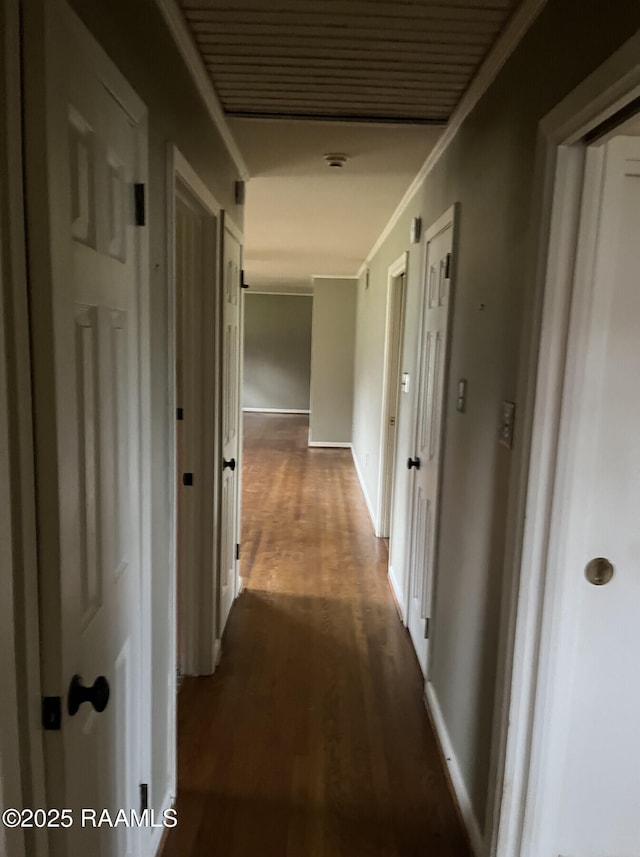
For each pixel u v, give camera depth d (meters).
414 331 3.27
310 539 4.60
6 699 0.83
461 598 2.12
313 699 2.58
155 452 1.66
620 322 1.45
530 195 1.52
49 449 0.89
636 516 1.53
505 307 1.70
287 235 4.93
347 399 8.09
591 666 1.60
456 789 2.05
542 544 1.51
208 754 2.23
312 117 2.38
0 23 0.77
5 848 0.83
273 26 1.71
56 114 0.87
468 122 2.19
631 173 1.37
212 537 2.63
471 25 1.65
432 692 2.52
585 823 1.70
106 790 1.26
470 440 2.06
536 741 1.60
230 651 2.94
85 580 1.08
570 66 1.29
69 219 0.93
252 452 7.83
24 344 0.85
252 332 11.34
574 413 1.45
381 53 1.86
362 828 1.92
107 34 1.17
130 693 1.44
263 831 1.90
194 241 2.43
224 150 2.60
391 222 4.31
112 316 1.21
